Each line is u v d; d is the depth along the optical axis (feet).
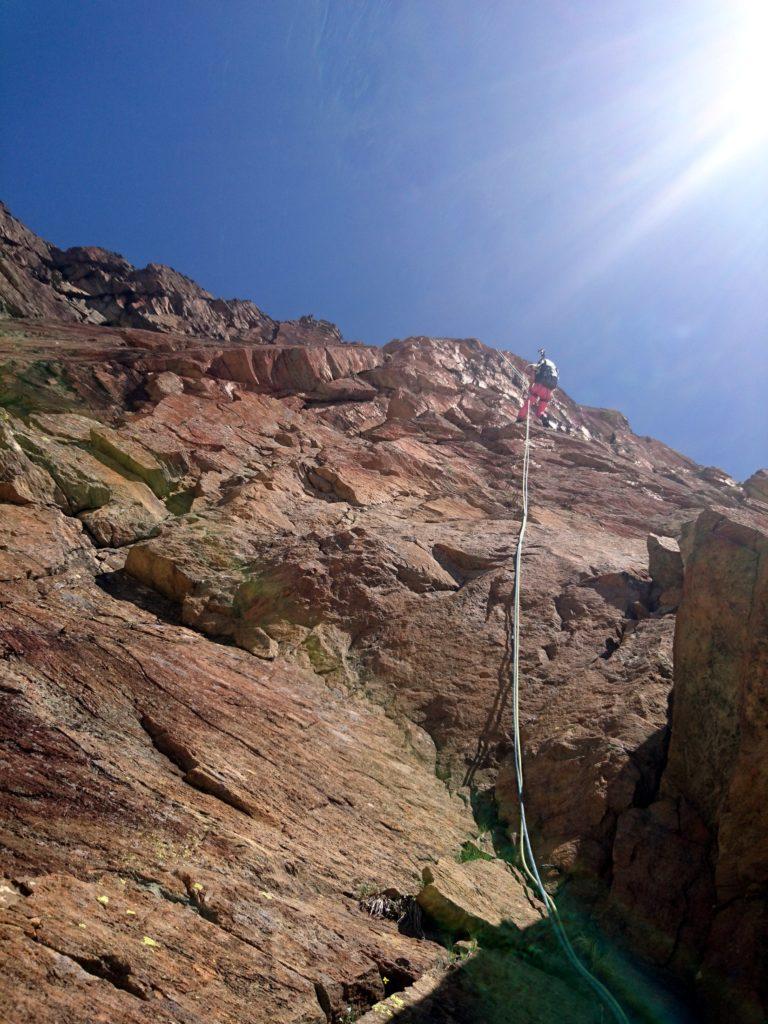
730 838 23.15
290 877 21.13
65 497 44.11
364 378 93.61
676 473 99.30
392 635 39.17
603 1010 20.65
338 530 47.98
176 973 15.83
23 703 23.54
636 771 28.22
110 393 63.82
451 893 22.33
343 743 30.25
